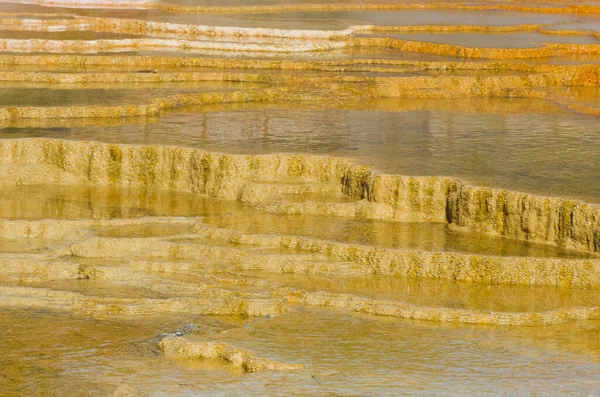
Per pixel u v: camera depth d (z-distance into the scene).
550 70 45.69
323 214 29.14
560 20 63.97
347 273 25.53
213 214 29.30
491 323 22.80
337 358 20.83
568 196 26.80
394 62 47.12
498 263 24.98
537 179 28.61
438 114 38.34
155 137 33.31
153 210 29.77
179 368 20.56
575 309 23.27
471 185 27.95
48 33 53.09
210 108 38.75
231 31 54.59
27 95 38.78
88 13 61.62
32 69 44.03
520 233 27.05
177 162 31.67
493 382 19.52
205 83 43.06
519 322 22.80
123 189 31.75
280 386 19.22
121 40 50.31
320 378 19.69
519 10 71.25
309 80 43.41
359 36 54.66
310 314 23.31
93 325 22.91
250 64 46.09
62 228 27.94
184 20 58.53
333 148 32.38
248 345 21.53
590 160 30.84
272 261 25.83
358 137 34.06
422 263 25.42
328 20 60.56
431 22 60.22
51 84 41.56
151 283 25.02
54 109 36.19
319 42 51.97
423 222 28.72
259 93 40.56
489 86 43.41
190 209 29.84
